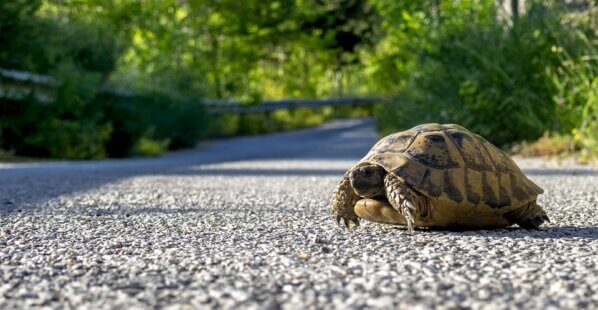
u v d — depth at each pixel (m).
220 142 23.44
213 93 30.72
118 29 28.64
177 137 20.00
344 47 45.81
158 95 19.72
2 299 2.88
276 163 13.64
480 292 2.85
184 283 3.12
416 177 4.47
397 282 3.06
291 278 3.18
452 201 4.48
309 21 35.62
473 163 4.68
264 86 40.38
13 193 7.53
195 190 8.03
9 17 14.64
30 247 4.16
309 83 41.50
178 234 4.68
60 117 15.57
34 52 15.35
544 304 2.67
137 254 3.90
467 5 18.00
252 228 4.95
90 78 15.69
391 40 31.34
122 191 7.86
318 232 4.72
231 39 32.28
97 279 3.22
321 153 17.30
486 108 14.59
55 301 2.85
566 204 6.39
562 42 13.77
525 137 14.56
